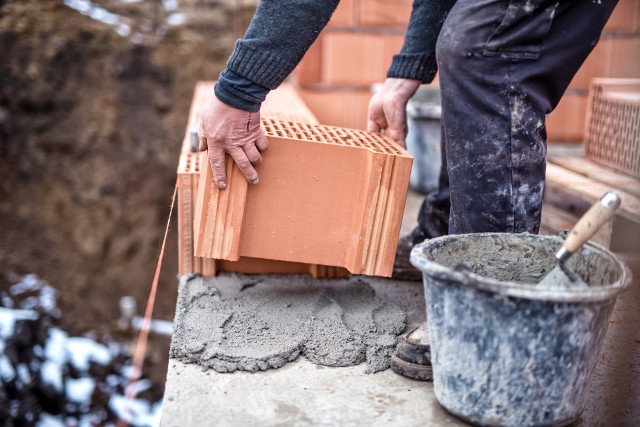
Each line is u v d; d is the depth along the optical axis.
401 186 1.68
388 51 3.36
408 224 2.62
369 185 1.68
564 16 1.55
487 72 1.54
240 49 1.52
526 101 1.55
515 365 1.27
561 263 1.33
